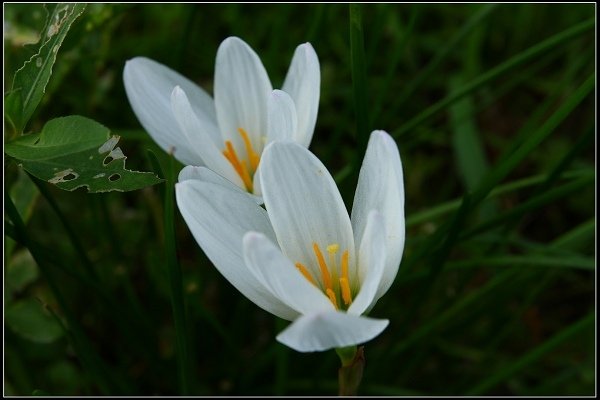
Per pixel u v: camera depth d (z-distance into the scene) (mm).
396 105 497
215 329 478
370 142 345
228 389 474
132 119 533
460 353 490
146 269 503
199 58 570
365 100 397
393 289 445
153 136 385
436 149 603
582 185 420
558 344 427
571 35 430
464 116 544
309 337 323
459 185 594
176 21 579
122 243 498
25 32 447
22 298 480
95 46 487
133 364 489
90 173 351
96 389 475
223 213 346
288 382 464
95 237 501
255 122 388
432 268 425
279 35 508
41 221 500
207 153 367
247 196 350
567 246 472
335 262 352
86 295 494
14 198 426
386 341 490
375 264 331
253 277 344
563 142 588
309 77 370
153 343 457
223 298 479
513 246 552
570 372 475
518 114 629
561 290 533
